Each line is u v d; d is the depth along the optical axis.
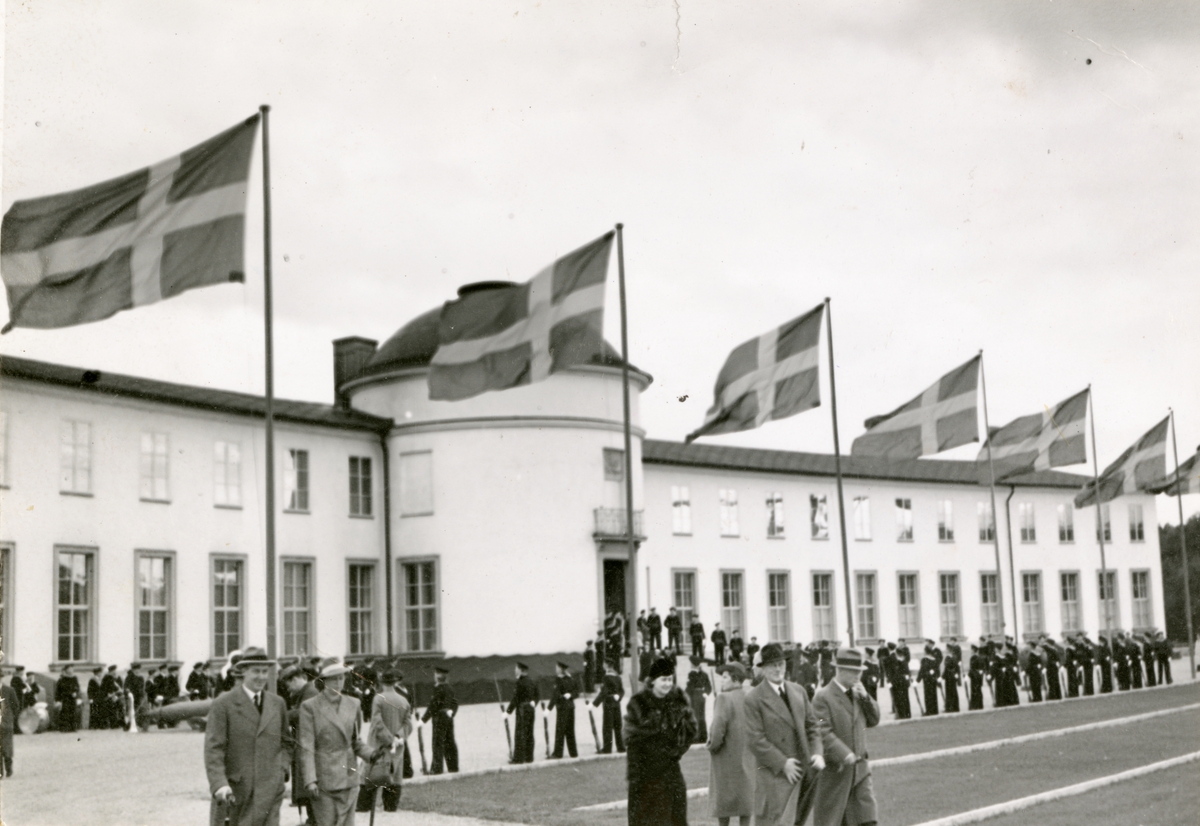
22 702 32.41
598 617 47.00
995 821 14.22
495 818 16.27
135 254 18.48
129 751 27.08
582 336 27.25
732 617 57.22
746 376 31.69
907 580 64.62
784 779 11.71
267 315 20.36
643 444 55.25
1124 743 24.27
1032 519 70.19
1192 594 75.62
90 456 37.53
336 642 44.97
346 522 45.97
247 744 11.77
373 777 15.95
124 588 38.06
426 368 46.91
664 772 11.14
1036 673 40.97
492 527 46.19
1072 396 44.66
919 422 37.56
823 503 61.81
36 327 18.30
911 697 45.31
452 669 44.09
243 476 42.38
